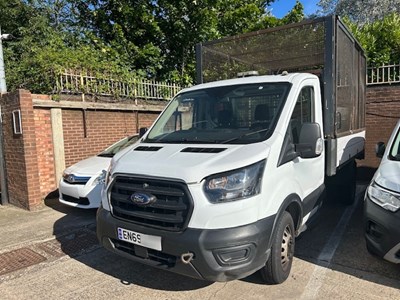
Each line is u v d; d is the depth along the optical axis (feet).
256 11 44.83
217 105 13.60
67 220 19.95
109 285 12.12
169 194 9.83
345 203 21.29
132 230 10.43
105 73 29.50
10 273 13.32
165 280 12.31
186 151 11.12
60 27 43.78
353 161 20.58
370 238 11.79
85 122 26.84
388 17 34.55
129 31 44.86
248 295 11.03
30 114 22.36
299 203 12.15
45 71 25.85
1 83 24.75
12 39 39.50
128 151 12.51
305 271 12.61
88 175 19.79
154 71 43.70
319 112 14.48
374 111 29.22
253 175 9.96
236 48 20.08
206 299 10.91
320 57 18.22
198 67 20.70
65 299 11.28
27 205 22.53
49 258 14.66
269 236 10.11
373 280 11.86
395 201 11.00
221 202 9.51
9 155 23.66
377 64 30.63
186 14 43.62
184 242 9.38
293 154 11.93
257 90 13.17
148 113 32.50
